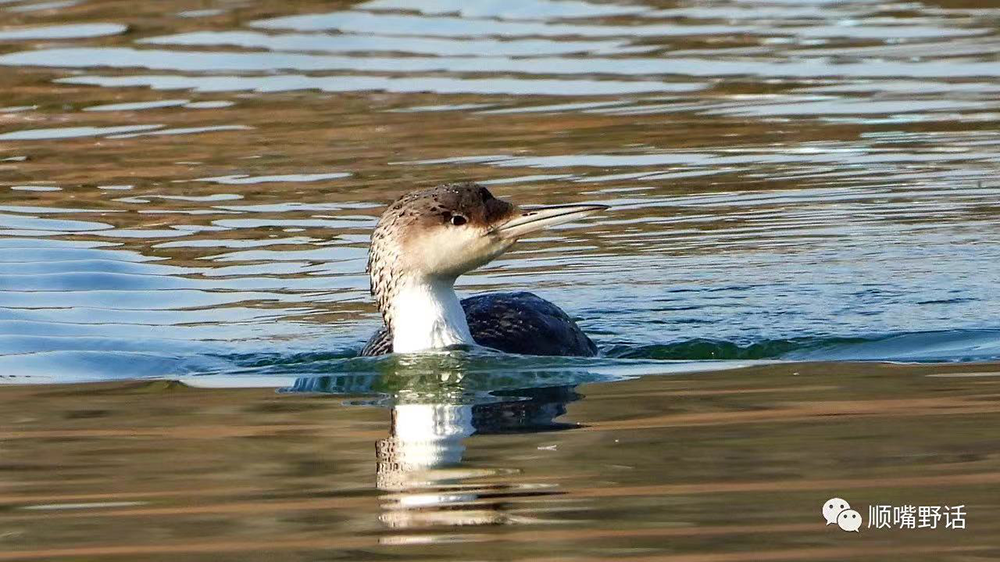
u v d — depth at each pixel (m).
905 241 14.62
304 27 24.75
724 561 6.74
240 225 15.73
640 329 12.11
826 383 10.02
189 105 20.83
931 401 9.35
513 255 14.81
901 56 22.66
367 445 8.85
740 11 25.94
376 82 21.66
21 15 25.84
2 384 10.80
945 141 18.36
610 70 22.16
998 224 15.09
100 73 22.38
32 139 19.45
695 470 8.09
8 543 7.29
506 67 22.30
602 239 15.11
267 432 9.25
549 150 18.28
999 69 21.70
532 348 11.23
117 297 13.44
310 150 18.58
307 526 7.43
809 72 21.92
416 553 6.99
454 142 18.77
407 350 10.97
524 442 8.78
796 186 16.78
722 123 19.38
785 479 7.86
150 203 16.61
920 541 6.98
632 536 7.09
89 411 9.92
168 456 8.72
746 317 12.28
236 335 12.24
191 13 25.84
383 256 11.05
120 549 7.18
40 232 15.55
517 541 7.11
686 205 16.17
